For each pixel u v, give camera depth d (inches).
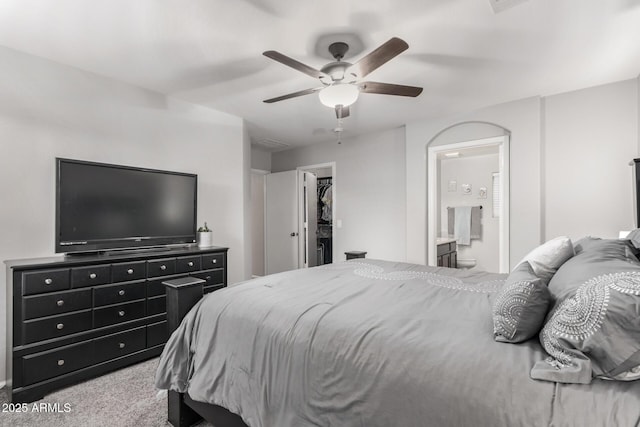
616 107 114.0
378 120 157.1
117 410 75.0
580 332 34.3
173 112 127.3
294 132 179.3
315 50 90.8
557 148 124.9
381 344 44.1
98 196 100.7
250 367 55.4
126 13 73.8
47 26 78.8
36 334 80.5
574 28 80.7
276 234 225.3
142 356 100.4
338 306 58.2
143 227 111.6
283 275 87.7
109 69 103.0
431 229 156.3
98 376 91.4
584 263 47.8
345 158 193.2
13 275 77.6
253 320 58.1
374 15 75.0
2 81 88.8
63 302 84.8
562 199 123.8
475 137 143.5
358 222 187.3
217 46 88.7
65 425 69.5
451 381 36.6
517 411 32.1
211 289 120.4
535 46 89.4
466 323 49.7
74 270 87.0
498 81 112.7
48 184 96.5
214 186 141.6
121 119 112.3
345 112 105.3
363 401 41.8
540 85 116.4
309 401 47.2
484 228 214.8
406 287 73.5
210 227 140.2
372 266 101.3
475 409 34.0
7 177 89.7
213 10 72.8
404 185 169.0
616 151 114.1
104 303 92.5
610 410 29.5
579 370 32.6
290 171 217.5
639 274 35.9
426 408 37.0
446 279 82.0
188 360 65.4
